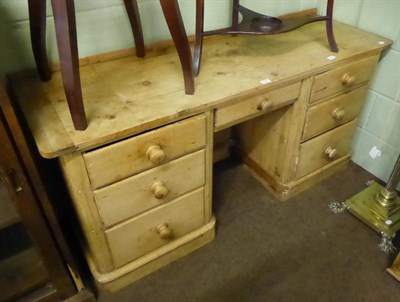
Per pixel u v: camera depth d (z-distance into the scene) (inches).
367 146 58.9
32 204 31.1
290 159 50.8
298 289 43.0
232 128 61.2
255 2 51.6
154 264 44.3
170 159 36.3
